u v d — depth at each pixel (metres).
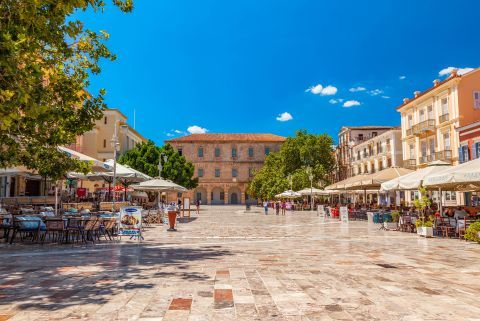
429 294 6.10
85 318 4.84
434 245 12.91
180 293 6.11
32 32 6.16
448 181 14.34
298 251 11.30
